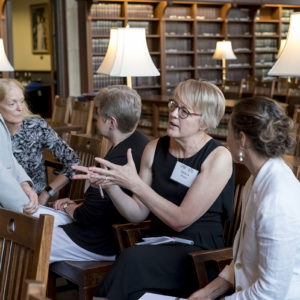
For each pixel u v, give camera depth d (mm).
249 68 13445
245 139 1852
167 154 2533
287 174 1831
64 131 6055
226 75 13148
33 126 3346
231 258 2242
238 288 1930
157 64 11789
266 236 1766
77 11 10734
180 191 2449
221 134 8562
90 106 6496
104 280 2312
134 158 2773
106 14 10867
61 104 7273
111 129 2812
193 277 2316
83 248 2785
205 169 2400
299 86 9797
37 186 3428
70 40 10945
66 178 3396
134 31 4703
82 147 3643
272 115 1815
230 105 8133
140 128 9656
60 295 3461
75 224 2850
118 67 4699
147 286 2281
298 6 13531
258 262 1821
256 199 1824
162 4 11336
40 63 15203
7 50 9953
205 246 2398
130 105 2766
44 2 14680
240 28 13086
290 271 1764
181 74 12336
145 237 2574
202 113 2371
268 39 13641
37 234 1609
